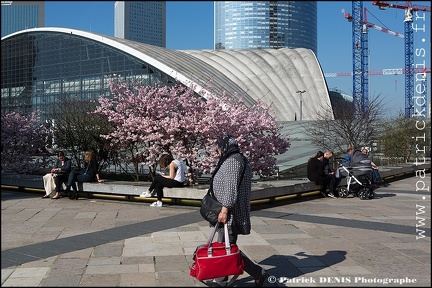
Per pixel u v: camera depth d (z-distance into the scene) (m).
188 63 47.75
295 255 6.34
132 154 14.80
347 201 12.46
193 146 13.31
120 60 46.34
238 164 4.91
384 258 6.17
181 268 5.70
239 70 59.94
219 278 5.00
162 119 13.34
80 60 49.84
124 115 13.94
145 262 5.98
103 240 7.27
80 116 16.98
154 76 43.69
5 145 17.67
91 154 13.14
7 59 58.25
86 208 10.95
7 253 6.45
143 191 11.75
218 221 4.88
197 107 13.23
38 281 5.16
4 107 35.16
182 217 9.50
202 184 13.43
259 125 13.50
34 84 54.84
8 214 10.02
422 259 6.12
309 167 13.41
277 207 11.19
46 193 13.04
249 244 6.98
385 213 10.15
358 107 24.95
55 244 7.00
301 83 59.88
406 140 25.78
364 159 13.00
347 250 6.61
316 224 8.70
